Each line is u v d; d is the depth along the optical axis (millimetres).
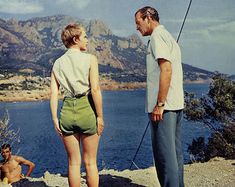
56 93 3570
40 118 116688
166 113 3473
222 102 12906
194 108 13547
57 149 63781
